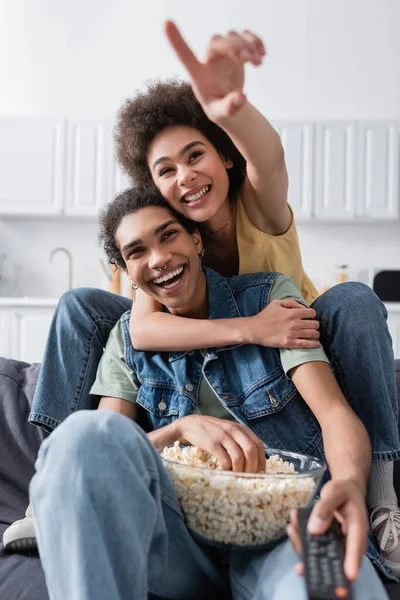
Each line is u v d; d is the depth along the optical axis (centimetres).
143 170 143
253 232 145
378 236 478
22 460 141
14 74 488
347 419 103
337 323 121
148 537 77
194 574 92
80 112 486
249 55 93
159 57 485
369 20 480
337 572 65
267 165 125
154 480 80
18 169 446
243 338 117
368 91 480
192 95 136
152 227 118
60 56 488
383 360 120
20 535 114
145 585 76
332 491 76
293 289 129
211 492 83
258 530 83
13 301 406
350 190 439
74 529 72
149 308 133
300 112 482
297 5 482
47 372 140
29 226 484
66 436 76
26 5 489
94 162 445
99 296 147
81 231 484
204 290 131
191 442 98
